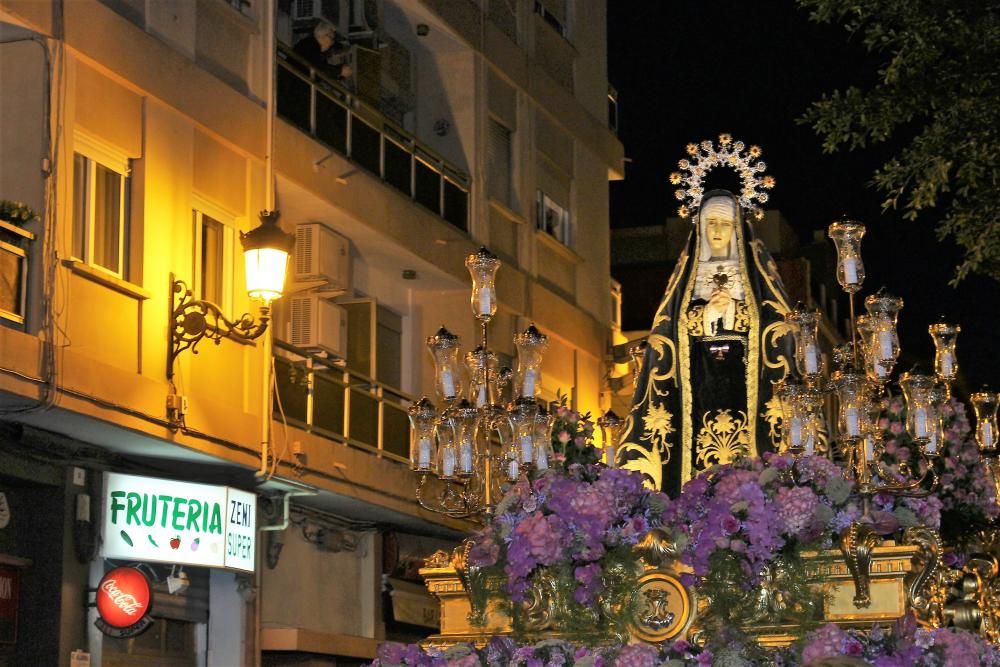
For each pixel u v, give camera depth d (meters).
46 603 15.55
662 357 10.17
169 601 17.73
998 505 11.86
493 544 8.49
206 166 17.56
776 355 10.01
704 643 8.05
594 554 8.23
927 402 9.34
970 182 12.43
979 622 9.83
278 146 18.69
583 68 28.95
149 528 16.58
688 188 10.49
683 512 8.28
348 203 20.06
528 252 25.81
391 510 21.02
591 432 10.80
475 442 10.05
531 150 26.09
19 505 15.68
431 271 22.64
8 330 13.83
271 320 18.55
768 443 9.91
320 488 19.19
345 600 21.66
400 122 24.09
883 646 7.68
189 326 16.48
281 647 19.08
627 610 8.20
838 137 12.73
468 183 24.03
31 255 14.41
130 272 16.19
